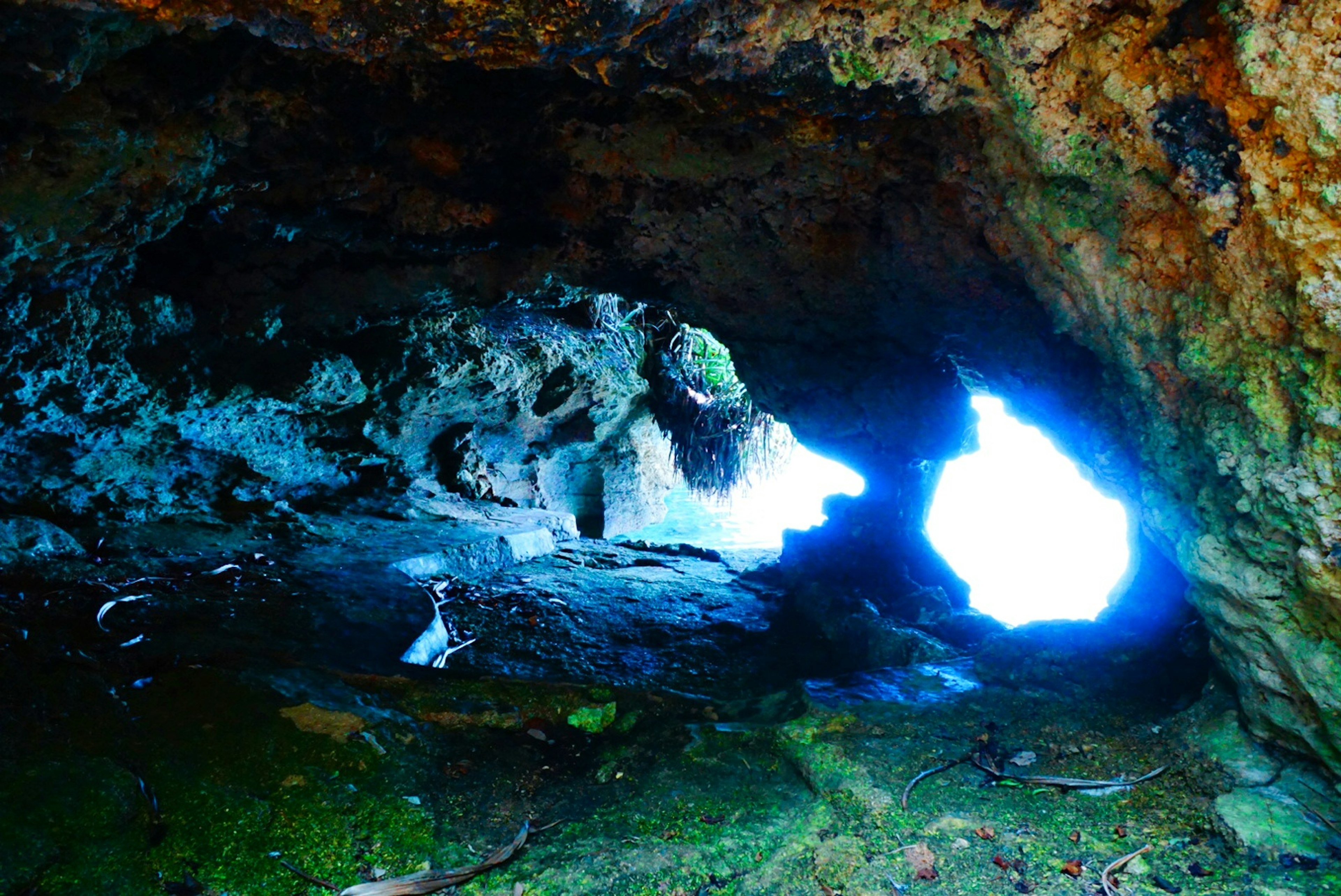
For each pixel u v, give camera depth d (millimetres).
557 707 4008
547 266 5066
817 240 4387
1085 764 3307
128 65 3246
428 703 3930
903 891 2625
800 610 6762
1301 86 2002
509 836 3061
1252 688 2971
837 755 3338
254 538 6398
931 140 3344
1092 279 2943
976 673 4172
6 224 3656
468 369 7469
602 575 7637
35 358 4828
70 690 3490
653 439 10062
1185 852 2729
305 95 3586
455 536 7250
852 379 5512
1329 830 2713
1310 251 2143
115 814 2814
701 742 3629
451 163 4109
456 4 2457
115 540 5777
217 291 5410
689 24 2664
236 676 3818
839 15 2648
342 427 7203
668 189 4352
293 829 2939
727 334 5551
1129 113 2441
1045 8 2445
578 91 3621
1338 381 2254
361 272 5324
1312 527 2416
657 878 2740
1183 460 2996
